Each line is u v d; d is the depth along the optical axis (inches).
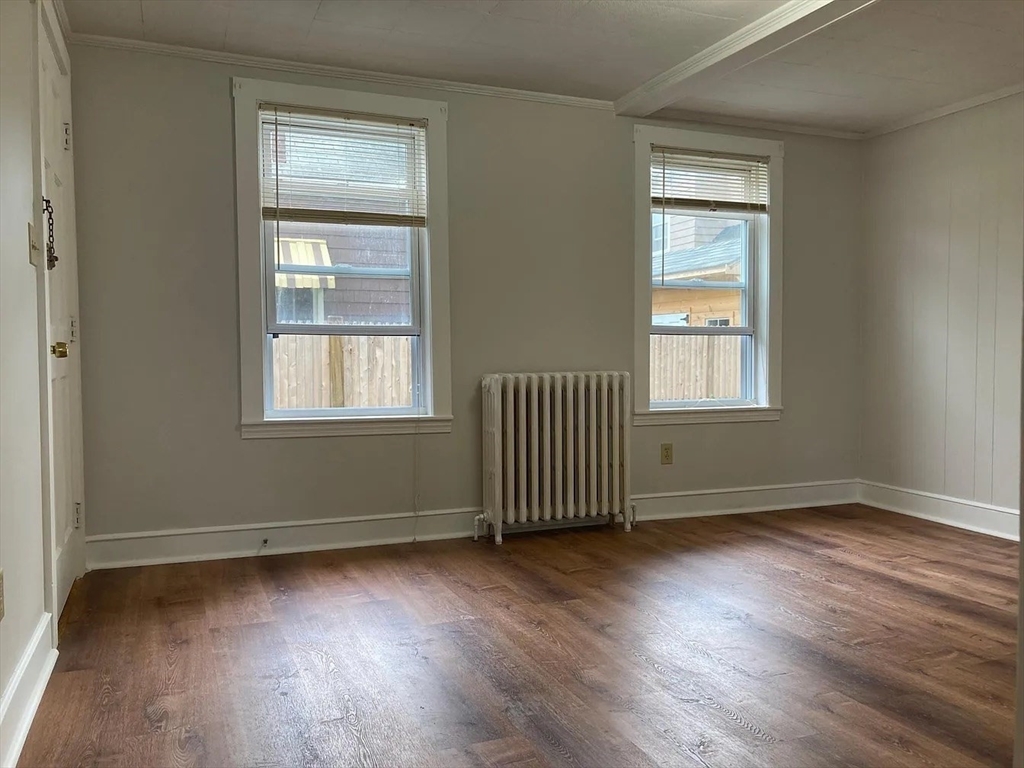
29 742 74.2
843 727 77.0
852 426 190.9
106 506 133.7
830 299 188.1
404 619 108.2
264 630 104.0
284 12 121.1
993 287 158.4
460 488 157.0
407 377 154.4
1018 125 153.0
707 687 86.2
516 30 128.0
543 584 124.6
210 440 139.4
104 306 132.6
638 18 123.3
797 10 117.6
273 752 72.4
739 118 175.0
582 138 164.2
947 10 119.0
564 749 72.7
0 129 72.7
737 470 180.9
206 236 137.9
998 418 157.8
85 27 126.3
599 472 163.2
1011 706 81.7
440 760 70.9
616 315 168.6
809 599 116.9
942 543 151.3
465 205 155.2
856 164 188.9
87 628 104.7
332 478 147.5
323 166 145.3
